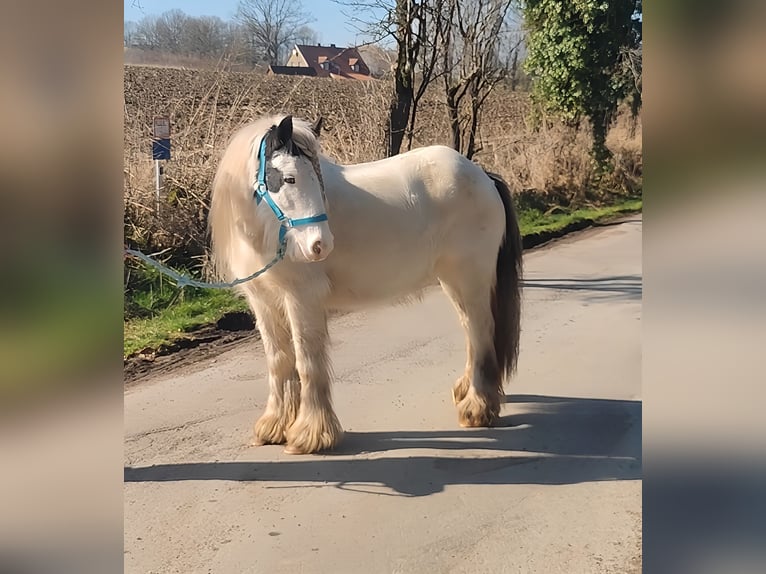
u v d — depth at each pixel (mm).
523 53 14805
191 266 6812
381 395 4484
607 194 14789
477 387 4039
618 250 9836
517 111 15617
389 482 3354
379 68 9211
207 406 4309
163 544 2814
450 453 3676
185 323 5867
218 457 3627
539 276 8117
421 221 3791
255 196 3264
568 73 14023
